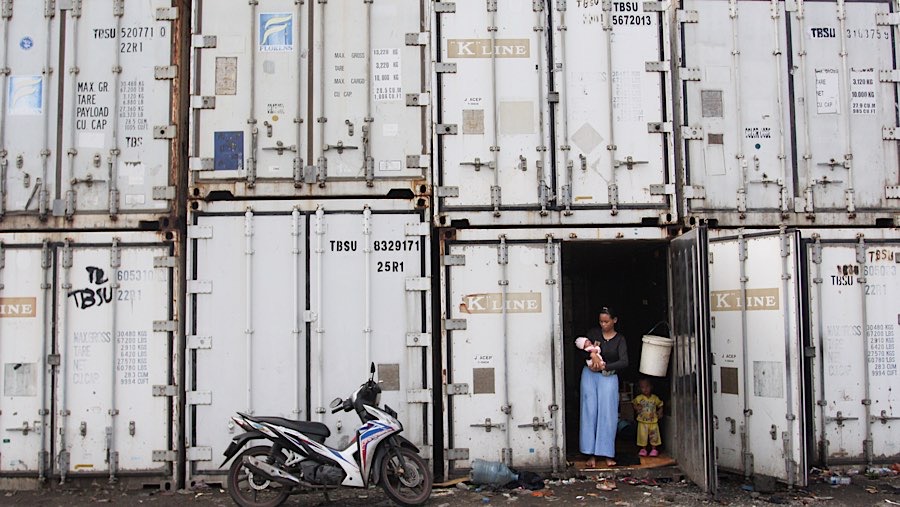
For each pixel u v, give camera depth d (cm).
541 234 763
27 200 751
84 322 738
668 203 770
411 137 767
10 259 743
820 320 771
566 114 770
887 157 799
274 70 766
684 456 750
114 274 743
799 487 721
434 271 788
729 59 795
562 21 778
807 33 804
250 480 666
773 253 732
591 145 770
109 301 741
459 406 746
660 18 786
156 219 750
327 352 740
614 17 783
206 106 760
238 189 753
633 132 774
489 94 771
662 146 774
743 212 782
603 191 767
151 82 766
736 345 757
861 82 804
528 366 753
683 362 748
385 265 752
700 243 697
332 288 746
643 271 920
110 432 727
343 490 731
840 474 756
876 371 771
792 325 712
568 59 777
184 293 755
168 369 738
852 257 780
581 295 1070
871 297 778
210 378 734
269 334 738
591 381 782
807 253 777
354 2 775
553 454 746
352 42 771
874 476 751
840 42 805
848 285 778
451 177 762
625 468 764
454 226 764
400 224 756
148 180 756
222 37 768
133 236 748
